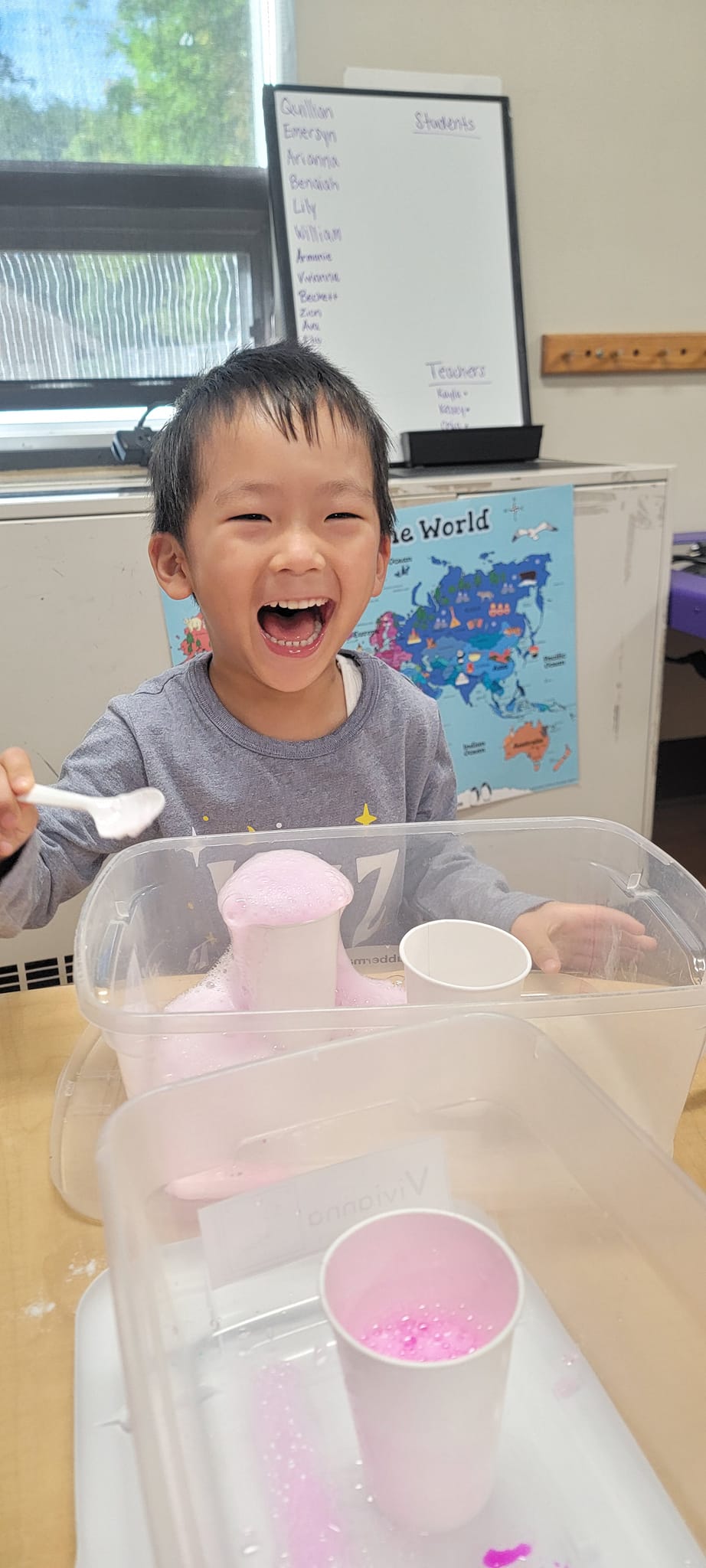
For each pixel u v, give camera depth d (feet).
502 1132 1.49
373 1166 1.40
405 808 3.02
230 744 2.78
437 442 5.10
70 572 3.99
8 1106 1.85
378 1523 1.12
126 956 1.88
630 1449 1.20
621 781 5.39
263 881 1.76
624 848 2.12
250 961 1.71
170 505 2.51
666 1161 1.30
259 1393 1.26
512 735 5.00
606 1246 1.37
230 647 2.49
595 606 4.99
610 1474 1.17
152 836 2.72
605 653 5.10
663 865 1.97
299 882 1.75
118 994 1.80
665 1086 1.64
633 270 6.26
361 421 2.40
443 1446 1.05
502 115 5.66
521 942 1.91
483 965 1.88
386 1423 1.04
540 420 6.33
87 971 1.60
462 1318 1.24
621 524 4.90
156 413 5.74
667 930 1.90
